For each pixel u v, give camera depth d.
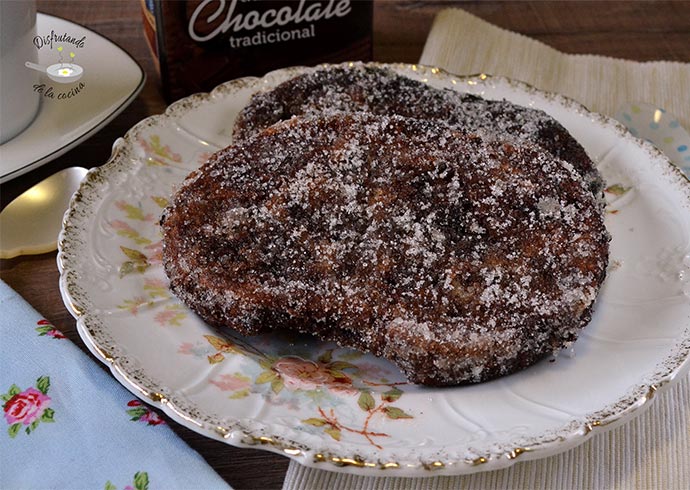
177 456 0.31
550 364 0.32
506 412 0.31
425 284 0.32
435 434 0.30
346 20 0.45
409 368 0.32
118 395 0.32
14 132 0.39
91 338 0.32
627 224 0.37
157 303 0.34
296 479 0.31
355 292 0.32
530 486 0.31
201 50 0.44
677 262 0.35
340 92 0.39
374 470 0.29
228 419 0.30
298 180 0.34
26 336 0.34
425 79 0.42
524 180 0.34
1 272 0.36
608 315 0.34
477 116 0.38
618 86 0.47
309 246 0.33
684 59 0.50
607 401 0.31
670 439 0.32
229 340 0.33
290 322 0.33
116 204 0.37
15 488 0.30
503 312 0.32
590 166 0.37
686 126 0.45
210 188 0.34
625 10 0.53
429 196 0.33
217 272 0.33
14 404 0.32
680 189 0.37
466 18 0.50
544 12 0.53
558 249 0.33
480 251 0.33
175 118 0.40
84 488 0.30
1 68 0.38
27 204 0.38
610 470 0.31
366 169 0.34
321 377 0.32
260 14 0.44
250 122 0.39
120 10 0.51
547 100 0.41
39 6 0.51
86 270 0.34
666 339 0.32
